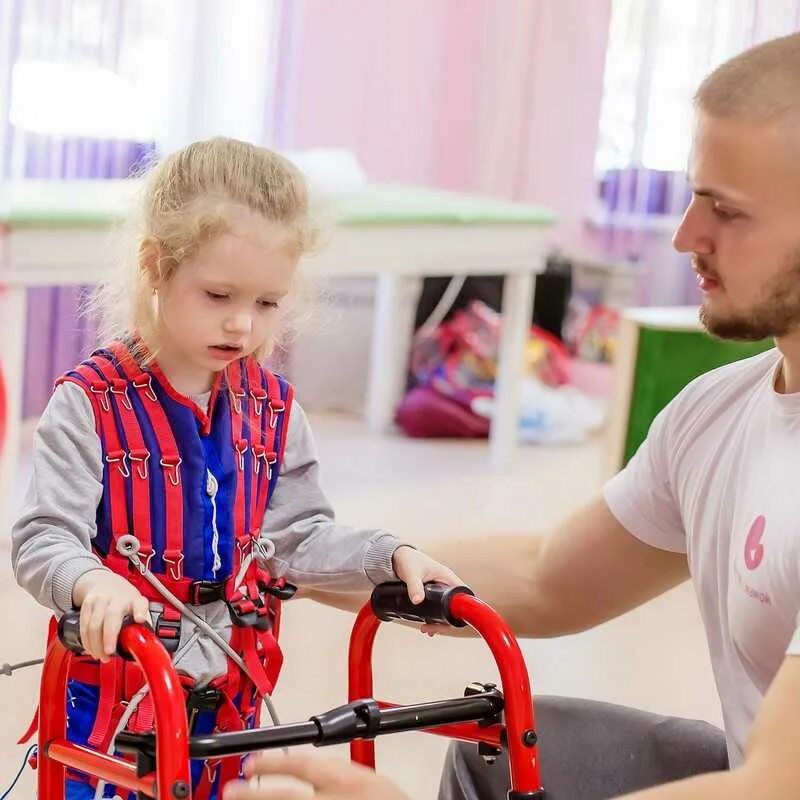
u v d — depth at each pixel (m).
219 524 1.62
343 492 4.29
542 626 1.89
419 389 5.11
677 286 5.86
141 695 1.54
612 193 5.75
